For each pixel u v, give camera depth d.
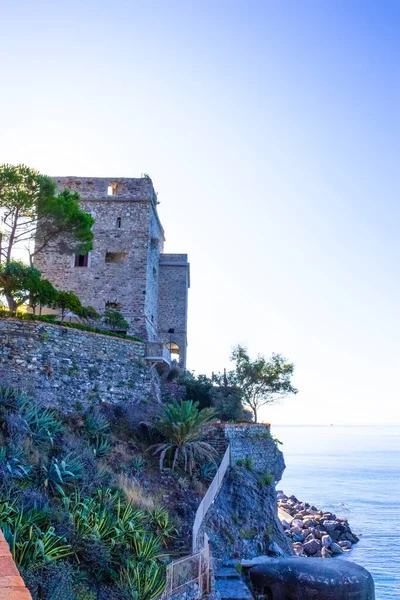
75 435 26.22
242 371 52.41
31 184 34.62
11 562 7.02
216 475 29.58
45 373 27.72
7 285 31.69
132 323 43.41
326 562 28.78
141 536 19.94
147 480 26.70
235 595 24.02
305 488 112.75
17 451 20.38
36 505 18.14
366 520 74.25
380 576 45.84
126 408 31.88
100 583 17.19
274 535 33.50
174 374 43.25
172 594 19.42
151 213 46.94
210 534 27.56
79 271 44.34
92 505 19.69
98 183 46.38
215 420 35.00
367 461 190.62
